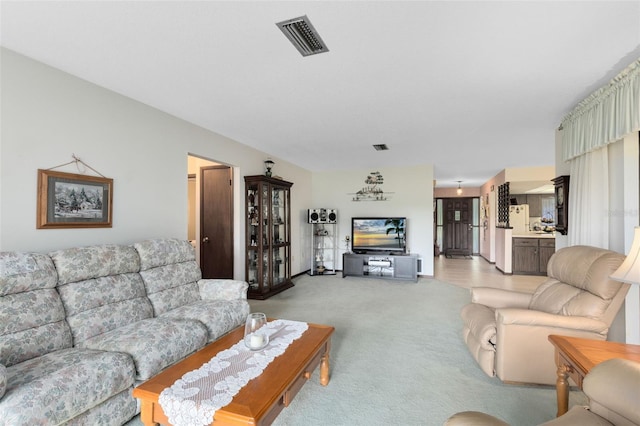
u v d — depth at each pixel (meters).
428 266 6.55
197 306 2.73
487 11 1.69
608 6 1.64
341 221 7.16
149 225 3.16
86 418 1.59
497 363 2.28
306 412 1.94
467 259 9.43
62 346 1.94
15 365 1.66
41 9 1.69
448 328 3.44
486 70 2.38
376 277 6.42
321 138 4.40
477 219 10.51
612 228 2.61
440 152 5.27
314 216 6.74
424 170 6.57
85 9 1.69
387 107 3.19
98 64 2.33
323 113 3.37
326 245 7.23
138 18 1.77
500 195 7.45
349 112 3.33
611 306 2.05
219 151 4.21
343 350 2.85
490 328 2.37
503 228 6.96
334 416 1.90
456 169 7.10
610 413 1.17
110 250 2.43
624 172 2.43
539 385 2.22
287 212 5.58
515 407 1.99
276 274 5.24
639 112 2.12
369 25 1.83
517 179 6.77
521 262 6.79
